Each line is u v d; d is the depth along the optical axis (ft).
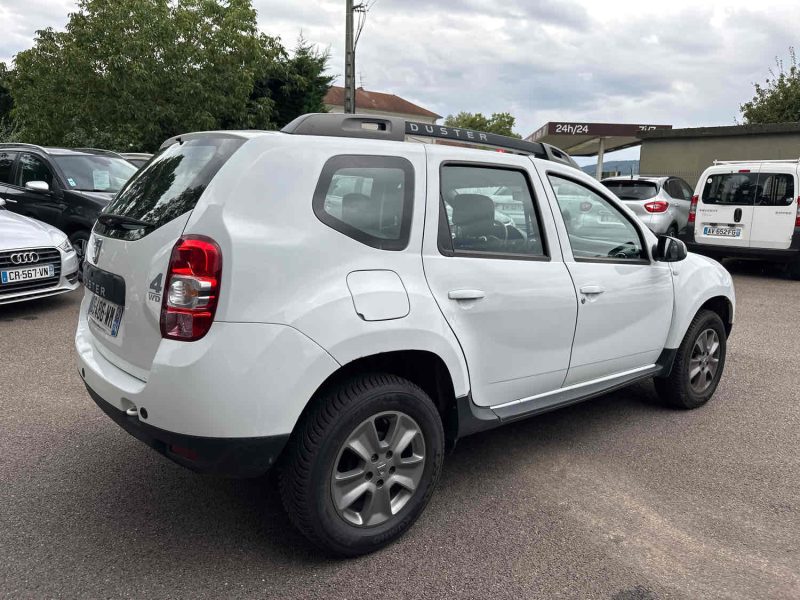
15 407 13.76
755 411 14.97
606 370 12.60
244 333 7.50
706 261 15.40
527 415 10.80
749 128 57.67
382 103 235.61
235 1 72.23
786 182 33.19
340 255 8.30
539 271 10.74
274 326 7.63
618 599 8.07
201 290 7.48
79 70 64.44
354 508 8.86
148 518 9.64
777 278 35.99
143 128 65.00
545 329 10.87
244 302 7.52
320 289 8.02
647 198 40.57
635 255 13.06
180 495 10.36
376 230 8.82
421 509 9.37
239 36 70.03
